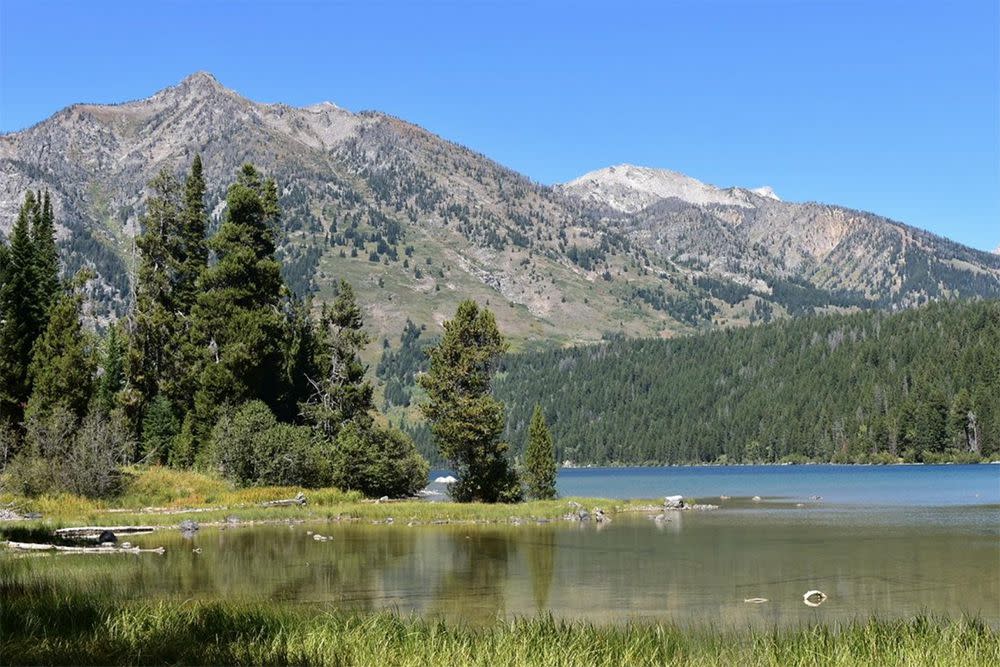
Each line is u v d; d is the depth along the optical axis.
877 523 58.44
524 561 38.31
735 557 39.97
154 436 73.56
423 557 39.34
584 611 26.88
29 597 21.64
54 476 57.25
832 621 25.33
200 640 18.34
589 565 37.12
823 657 17.84
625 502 74.44
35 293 74.62
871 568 36.59
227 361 72.44
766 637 19.89
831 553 41.62
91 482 57.81
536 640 18.88
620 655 18.12
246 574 33.25
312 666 16.61
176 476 65.25
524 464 77.38
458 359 71.81
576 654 17.75
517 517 59.91
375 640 18.58
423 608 27.16
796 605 28.08
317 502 65.06
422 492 94.31
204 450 70.19
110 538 41.44
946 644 18.80
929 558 39.72
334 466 71.56
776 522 59.19
